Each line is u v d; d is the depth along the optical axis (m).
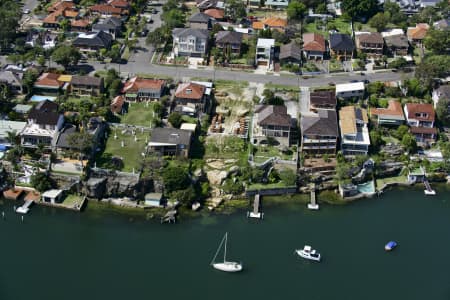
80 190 191.00
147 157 198.38
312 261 167.75
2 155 198.00
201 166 198.38
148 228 179.38
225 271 162.88
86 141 192.25
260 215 185.88
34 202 187.62
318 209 190.62
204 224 182.00
